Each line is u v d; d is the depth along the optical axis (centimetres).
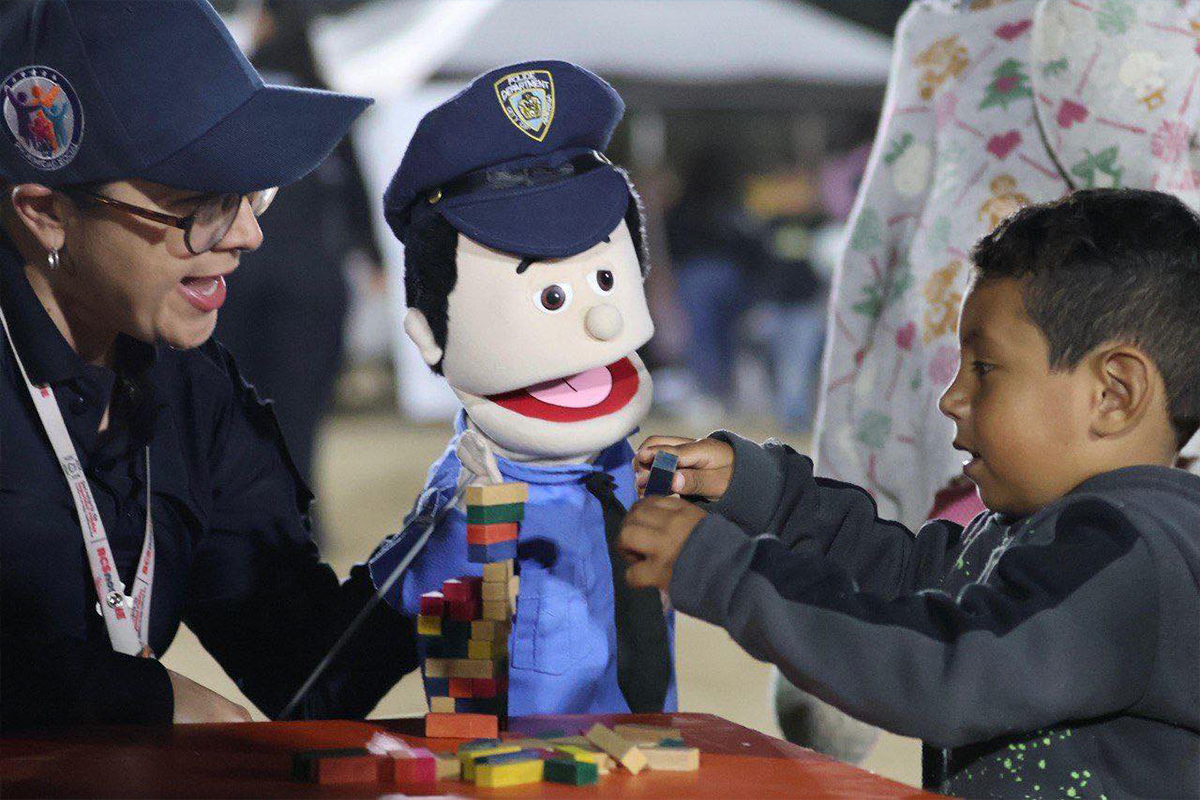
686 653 505
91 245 179
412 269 197
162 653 203
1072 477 162
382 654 208
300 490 221
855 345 261
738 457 196
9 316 186
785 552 152
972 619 143
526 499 181
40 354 185
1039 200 240
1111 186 232
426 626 166
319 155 182
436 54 898
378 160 873
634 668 196
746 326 1122
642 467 201
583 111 194
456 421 207
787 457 202
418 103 880
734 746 160
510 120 190
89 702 172
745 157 1418
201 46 176
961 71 250
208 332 189
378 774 144
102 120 173
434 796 138
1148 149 230
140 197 176
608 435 194
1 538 183
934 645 143
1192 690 150
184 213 178
